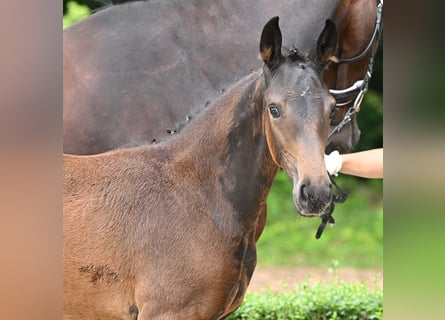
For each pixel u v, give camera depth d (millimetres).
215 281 5160
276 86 4809
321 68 5043
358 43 6961
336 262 10070
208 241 5156
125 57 6453
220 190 5242
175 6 6594
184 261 5117
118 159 5438
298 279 13203
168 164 5359
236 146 5215
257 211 5297
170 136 5488
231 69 6488
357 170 6629
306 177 4547
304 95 4699
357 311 8477
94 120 6355
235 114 5227
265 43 4906
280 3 6641
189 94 6430
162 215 5191
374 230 16219
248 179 5207
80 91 6391
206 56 6500
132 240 5168
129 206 5230
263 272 13773
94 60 6445
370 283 12859
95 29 6555
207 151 5285
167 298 5117
